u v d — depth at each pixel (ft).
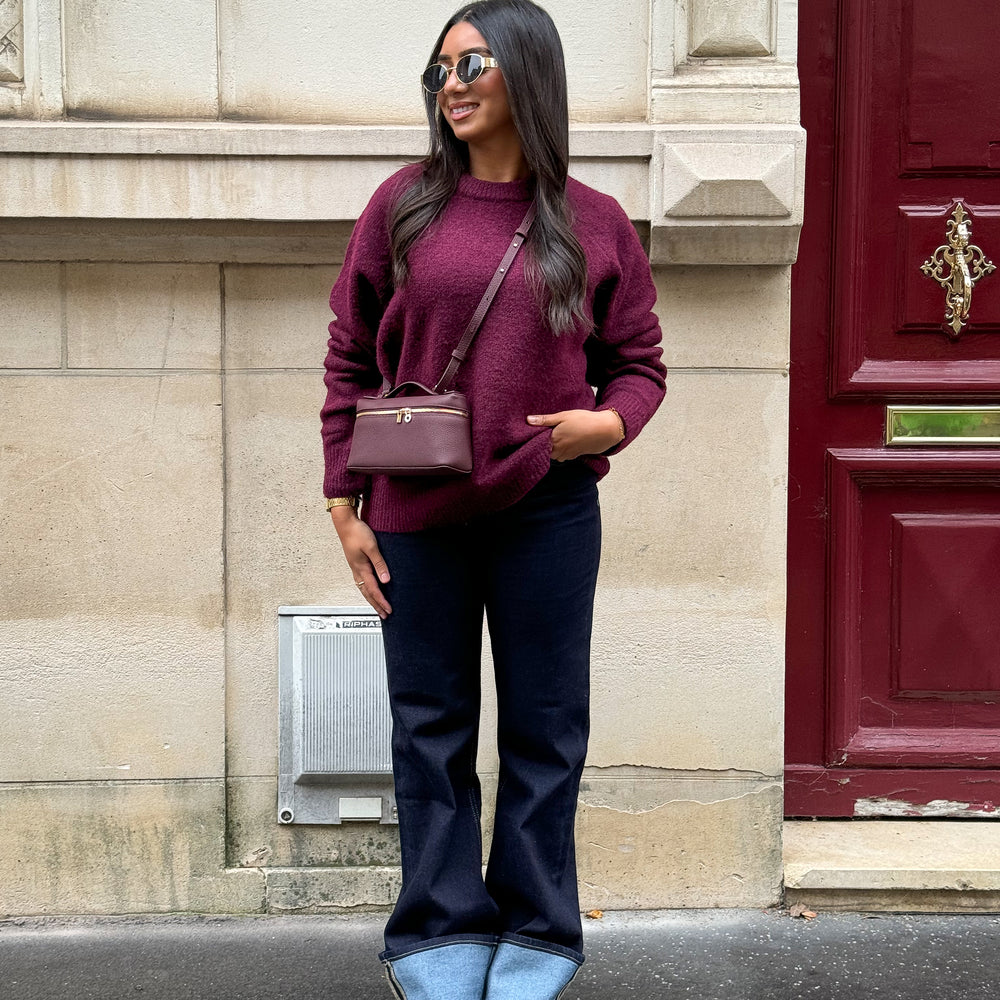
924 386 9.31
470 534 6.04
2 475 8.51
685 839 8.80
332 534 8.68
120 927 8.54
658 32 8.29
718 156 8.08
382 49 8.39
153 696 8.65
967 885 8.64
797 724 9.67
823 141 9.36
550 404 5.75
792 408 9.48
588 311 5.80
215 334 8.51
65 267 8.44
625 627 8.71
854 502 9.48
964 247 9.26
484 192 5.82
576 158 8.18
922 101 9.22
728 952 8.07
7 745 8.59
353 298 6.07
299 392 8.61
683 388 8.59
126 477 8.55
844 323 9.34
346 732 8.70
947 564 9.45
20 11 8.27
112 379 8.50
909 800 9.66
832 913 8.73
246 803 8.79
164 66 8.33
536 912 6.05
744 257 8.32
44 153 8.05
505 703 6.19
